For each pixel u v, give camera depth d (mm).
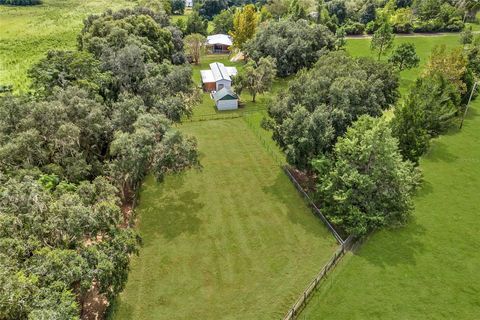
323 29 78875
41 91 39250
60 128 30297
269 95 68562
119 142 31922
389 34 78812
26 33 98688
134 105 37125
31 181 24703
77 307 21453
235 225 35469
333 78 41375
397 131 39531
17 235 21016
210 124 57062
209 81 70375
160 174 34469
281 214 37000
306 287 28656
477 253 32094
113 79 42312
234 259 31469
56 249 21266
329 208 35031
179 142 34688
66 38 94688
